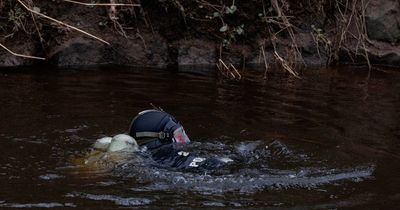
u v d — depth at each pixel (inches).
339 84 352.2
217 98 304.5
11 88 307.3
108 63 381.7
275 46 410.9
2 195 173.9
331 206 172.9
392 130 258.7
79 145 225.6
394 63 421.7
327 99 313.0
